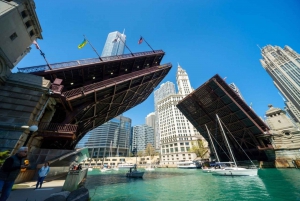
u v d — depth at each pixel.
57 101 14.92
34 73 14.54
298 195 10.81
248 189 13.96
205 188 15.45
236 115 31.27
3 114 10.35
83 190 8.12
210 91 30.98
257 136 32.62
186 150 82.00
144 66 28.41
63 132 14.24
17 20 12.16
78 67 17.61
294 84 86.31
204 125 39.44
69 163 14.91
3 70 11.04
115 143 121.88
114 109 28.69
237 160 38.91
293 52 94.62
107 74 22.92
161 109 107.75
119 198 11.48
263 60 113.38
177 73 124.56
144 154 114.69
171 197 11.91
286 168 30.47
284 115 35.38
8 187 3.67
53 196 6.18
